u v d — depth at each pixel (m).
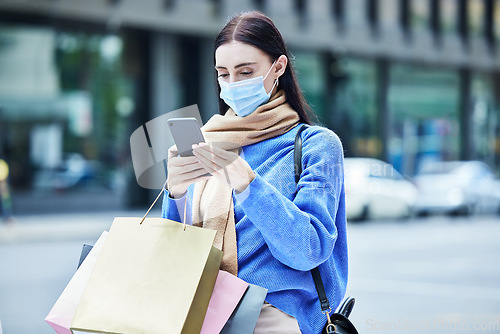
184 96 26.00
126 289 2.31
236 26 2.68
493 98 36.06
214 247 2.37
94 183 24.25
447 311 8.74
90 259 2.47
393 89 32.62
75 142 24.03
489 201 25.81
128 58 24.86
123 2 23.05
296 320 2.47
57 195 23.59
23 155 23.22
